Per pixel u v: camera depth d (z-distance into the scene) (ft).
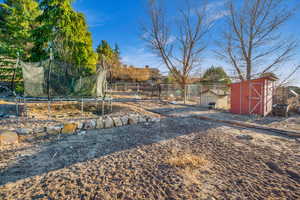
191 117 25.98
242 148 12.12
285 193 6.70
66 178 7.75
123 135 15.46
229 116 27.14
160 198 6.36
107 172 8.41
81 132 15.78
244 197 6.43
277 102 38.37
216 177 7.98
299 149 11.93
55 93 21.45
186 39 62.44
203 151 11.48
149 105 40.34
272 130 17.24
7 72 30.50
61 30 35.76
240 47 51.16
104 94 25.09
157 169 8.77
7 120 17.62
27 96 19.07
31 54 35.40
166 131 17.11
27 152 10.89
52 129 15.02
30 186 7.05
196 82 75.15
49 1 35.29
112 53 119.75
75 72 25.94
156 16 62.64
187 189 6.95
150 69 124.36
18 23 40.52
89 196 6.44
